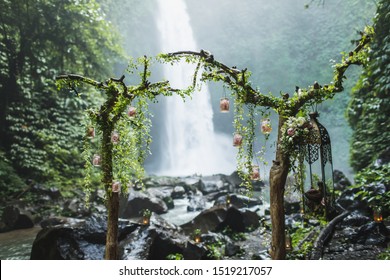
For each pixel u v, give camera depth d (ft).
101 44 53.16
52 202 37.24
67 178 43.57
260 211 34.30
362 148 36.91
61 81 14.76
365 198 23.82
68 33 46.60
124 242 19.97
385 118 34.19
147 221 22.18
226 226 26.91
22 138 42.98
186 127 89.25
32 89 46.21
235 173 51.62
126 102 14.38
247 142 13.85
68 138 47.11
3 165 37.99
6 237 28.43
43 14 44.62
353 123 42.04
